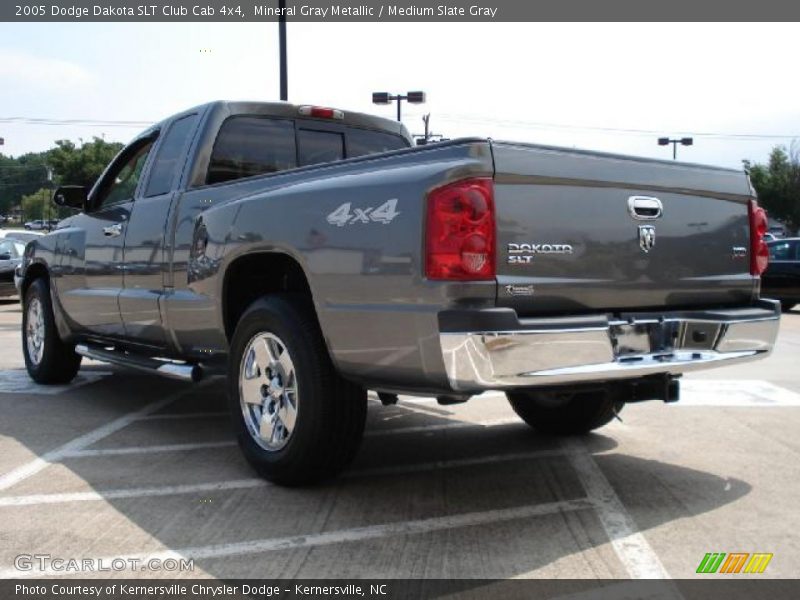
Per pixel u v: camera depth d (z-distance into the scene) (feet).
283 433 13.74
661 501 13.44
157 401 21.49
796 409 21.12
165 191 17.56
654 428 18.84
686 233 13.66
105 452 16.16
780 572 10.58
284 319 13.26
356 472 14.94
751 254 14.85
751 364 30.35
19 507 12.82
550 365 11.28
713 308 14.23
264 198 13.92
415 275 11.20
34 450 16.29
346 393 12.98
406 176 11.57
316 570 10.50
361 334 11.98
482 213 11.02
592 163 12.26
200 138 17.08
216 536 11.62
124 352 19.70
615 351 12.32
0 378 25.02
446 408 21.15
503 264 11.28
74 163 252.62
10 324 43.57
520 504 13.19
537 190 11.68
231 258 14.51
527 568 10.62
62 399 21.62
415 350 11.26
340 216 12.35
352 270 12.08
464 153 11.19
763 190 184.14
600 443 17.42
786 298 58.08
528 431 18.52
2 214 341.62
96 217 20.20
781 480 14.71
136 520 12.25
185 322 16.28
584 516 12.65
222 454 16.07
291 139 18.45
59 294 21.67
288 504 13.00
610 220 12.50
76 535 11.64
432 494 13.65
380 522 12.25
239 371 14.46
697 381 25.96
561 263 11.86
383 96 71.15
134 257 18.03
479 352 10.73
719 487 14.25
